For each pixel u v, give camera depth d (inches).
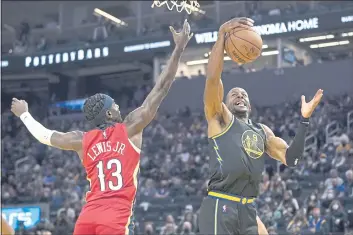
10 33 1664.6
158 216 880.3
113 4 1635.1
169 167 1026.7
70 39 1612.9
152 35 1291.8
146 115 221.6
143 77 1599.4
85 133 226.8
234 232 250.4
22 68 1378.0
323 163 886.4
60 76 1576.0
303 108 249.9
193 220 743.1
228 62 1379.2
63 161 1166.3
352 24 1107.3
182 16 1379.2
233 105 265.3
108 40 1343.5
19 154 1266.0
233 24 253.6
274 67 1339.8
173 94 1390.3
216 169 251.9
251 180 251.9
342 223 677.9
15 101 238.4
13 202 1013.8
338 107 1104.2
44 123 1471.5
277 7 1454.2
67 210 844.6
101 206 211.8
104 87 1638.8
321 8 1211.9
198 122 1195.9
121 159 217.6
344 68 1245.1
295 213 749.3
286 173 888.9
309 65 1274.6
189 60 1422.2
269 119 1125.1
